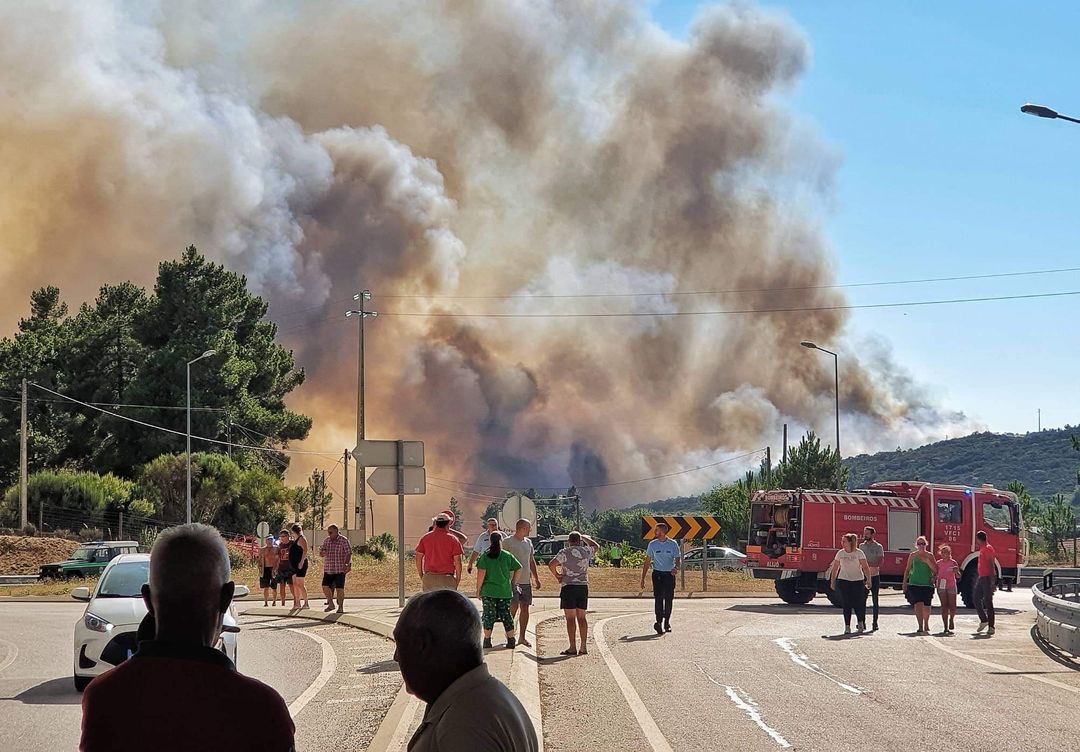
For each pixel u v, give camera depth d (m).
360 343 68.56
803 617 27.92
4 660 19.39
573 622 18.38
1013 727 12.06
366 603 31.62
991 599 23.67
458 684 3.60
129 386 78.62
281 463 85.50
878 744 11.05
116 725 3.26
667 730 11.66
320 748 10.63
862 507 34.41
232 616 14.79
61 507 62.84
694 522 36.06
